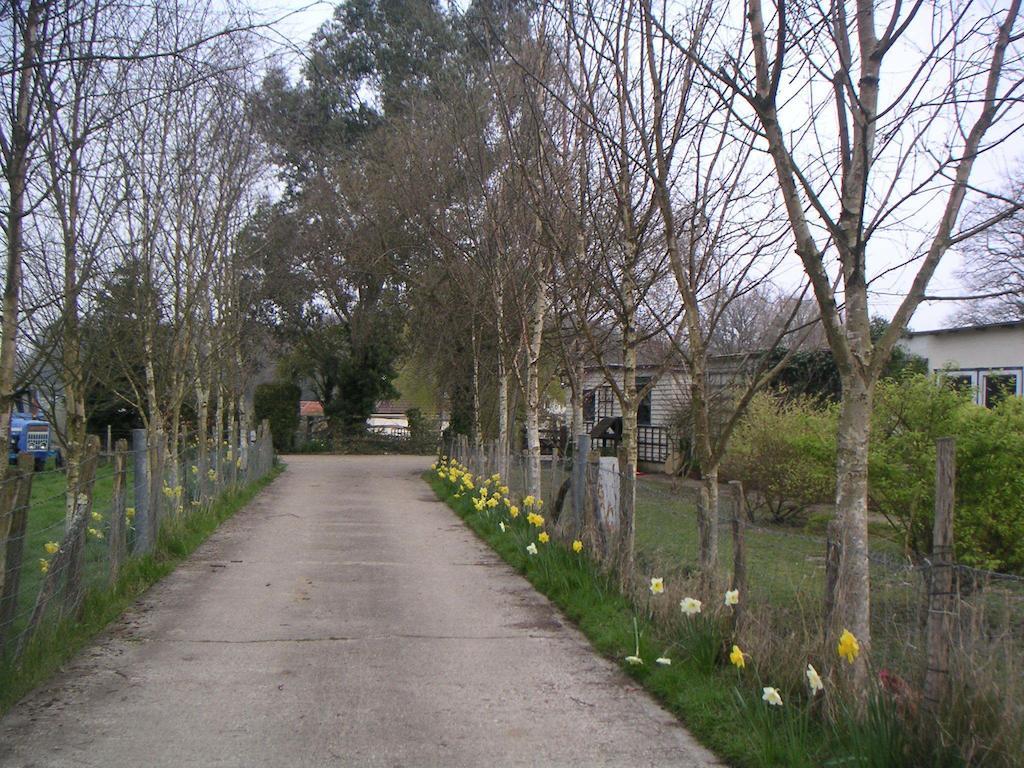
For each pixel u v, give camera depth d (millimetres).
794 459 13320
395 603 8391
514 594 8867
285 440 38344
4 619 5625
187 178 12312
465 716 5328
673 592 6816
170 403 12125
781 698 4957
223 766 4543
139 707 5398
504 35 10273
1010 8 4801
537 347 12438
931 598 4156
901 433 9133
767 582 6363
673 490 16500
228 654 6566
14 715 5250
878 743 4094
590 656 6641
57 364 8672
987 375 16766
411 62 18984
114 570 8289
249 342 20047
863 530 4816
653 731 5125
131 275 10680
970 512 8430
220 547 11711
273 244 19359
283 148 16703
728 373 15375
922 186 12094
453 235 15031
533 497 12039
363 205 21609
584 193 9000
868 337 4836
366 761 4629
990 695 4012
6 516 5562
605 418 27156
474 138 13148
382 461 33750
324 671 6176
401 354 33719
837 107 4898
